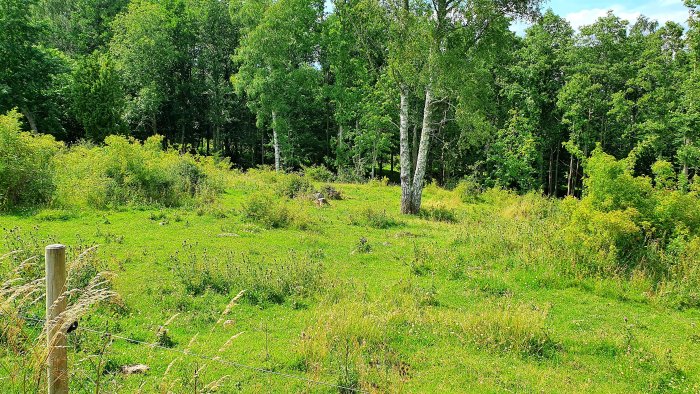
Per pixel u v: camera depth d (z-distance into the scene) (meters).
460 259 12.58
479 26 21.03
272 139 46.69
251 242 13.52
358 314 7.95
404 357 6.95
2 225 12.57
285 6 34.91
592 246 11.66
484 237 14.06
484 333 7.71
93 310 7.27
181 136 47.59
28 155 15.18
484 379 6.45
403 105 22.36
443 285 10.71
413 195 22.39
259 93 38.62
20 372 4.67
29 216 13.86
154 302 8.21
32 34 33.00
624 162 12.21
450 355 7.14
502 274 11.50
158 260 10.67
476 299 9.90
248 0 36.34
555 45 41.09
